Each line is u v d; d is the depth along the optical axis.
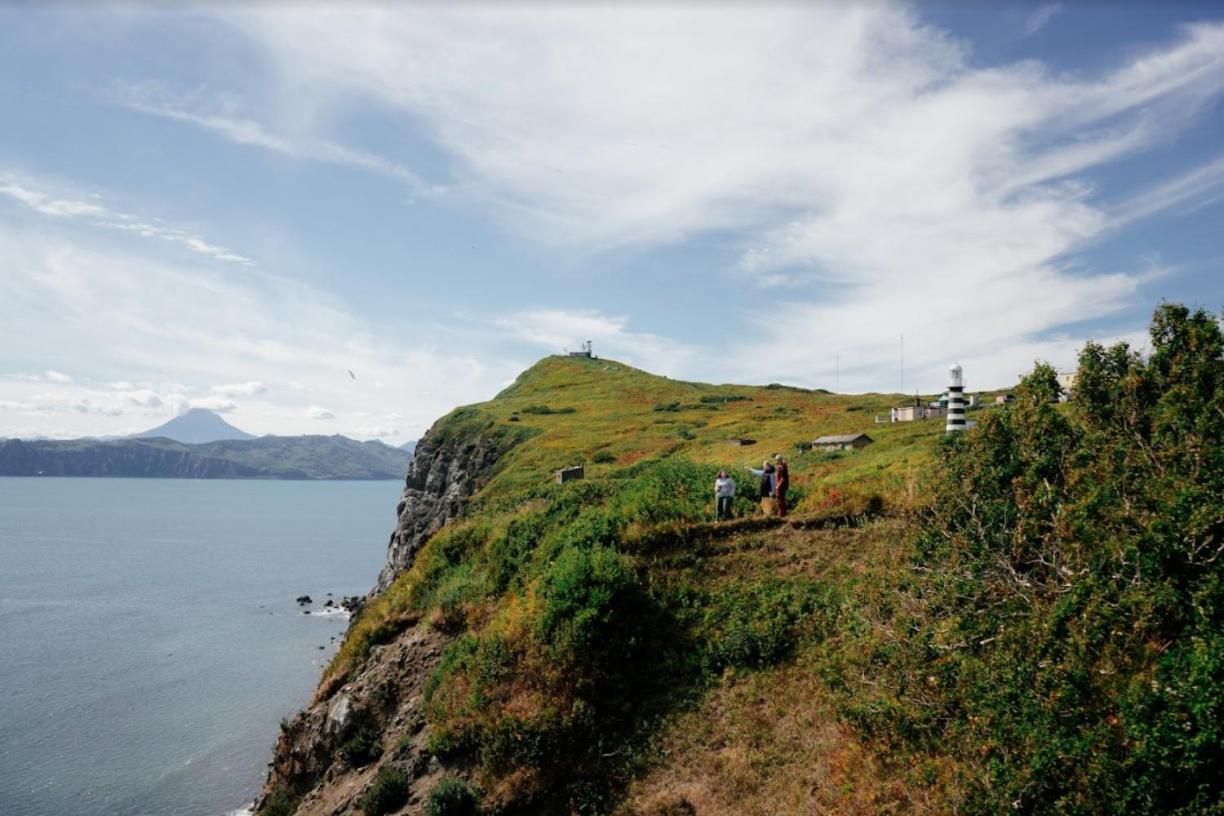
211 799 38.28
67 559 130.88
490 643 22.31
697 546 25.27
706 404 106.50
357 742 23.22
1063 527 14.71
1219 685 10.20
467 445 92.81
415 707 23.69
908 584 18.19
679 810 15.97
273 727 48.47
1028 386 20.44
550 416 102.12
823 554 23.45
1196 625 11.71
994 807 11.52
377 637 30.02
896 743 14.49
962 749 13.05
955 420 38.50
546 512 33.06
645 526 26.50
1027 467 18.11
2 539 161.12
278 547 161.12
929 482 22.98
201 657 64.94
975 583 15.72
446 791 17.97
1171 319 19.11
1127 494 15.02
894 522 23.83
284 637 72.38
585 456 70.00
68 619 79.62
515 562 28.55
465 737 19.95
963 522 18.47
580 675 19.91
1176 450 15.69
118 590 98.75
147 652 66.44
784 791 15.38
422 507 86.81
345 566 131.00
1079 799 10.75
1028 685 12.45
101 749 44.59
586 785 17.59
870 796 13.70
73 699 53.50
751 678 19.12
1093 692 11.93
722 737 17.64
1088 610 12.40
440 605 27.86
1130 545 13.00
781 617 20.62
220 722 49.31
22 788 39.28
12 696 53.84
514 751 18.67
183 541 167.88
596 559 23.03
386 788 19.77
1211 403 16.41
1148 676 11.43
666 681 20.06
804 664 18.89
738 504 28.39
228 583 106.94
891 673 15.76
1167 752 10.21
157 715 50.50
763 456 55.41
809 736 16.59
